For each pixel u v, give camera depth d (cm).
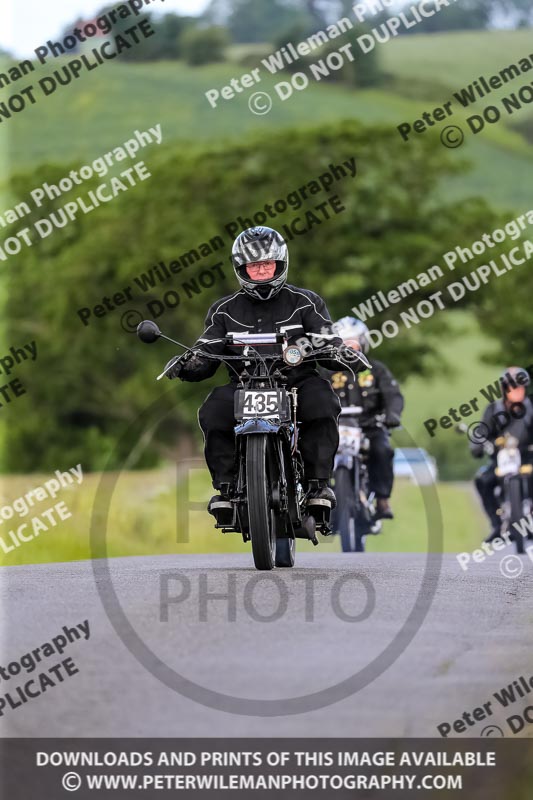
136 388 12456
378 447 4184
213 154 12950
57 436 13200
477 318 13025
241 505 2688
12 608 2186
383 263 12538
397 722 1509
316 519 2775
